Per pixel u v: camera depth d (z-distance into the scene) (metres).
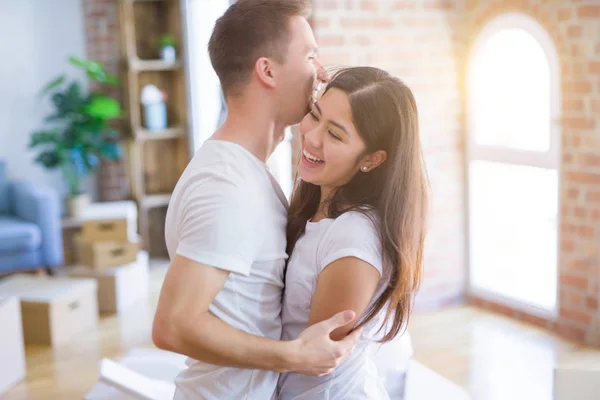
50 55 6.18
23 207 5.61
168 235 1.49
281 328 1.53
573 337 4.24
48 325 4.32
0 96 6.12
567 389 1.94
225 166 1.40
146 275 5.26
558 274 4.30
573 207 4.16
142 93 6.19
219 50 1.47
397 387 2.21
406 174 1.44
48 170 6.30
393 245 1.42
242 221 1.36
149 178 6.35
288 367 1.34
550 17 4.11
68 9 6.15
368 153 1.44
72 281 4.70
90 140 5.79
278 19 1.44
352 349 1.43
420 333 4.41
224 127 1.49
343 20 4.29
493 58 4.58
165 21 6.23
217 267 1.34
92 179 6.38
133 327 4.64
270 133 1.50
